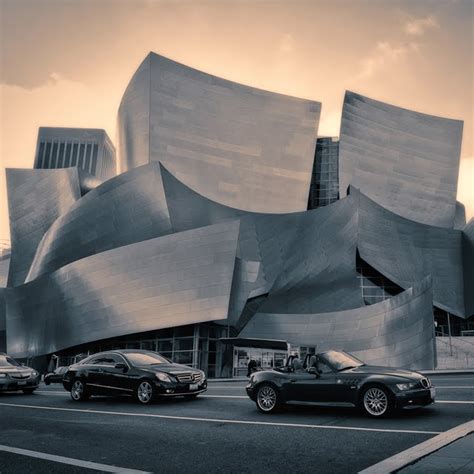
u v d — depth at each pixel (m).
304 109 54.03
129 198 40.44
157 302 32.44
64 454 7.20
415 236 47.78
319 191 54.66
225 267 31.69
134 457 6.94
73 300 35.41
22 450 7.49
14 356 38.91
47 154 147.75
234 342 32.56
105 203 41.19
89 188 49.50
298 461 6.45
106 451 7.37
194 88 51.09
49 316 37.03
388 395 9.51
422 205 54.47
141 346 33.59
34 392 18.52
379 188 53.81
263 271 40.34
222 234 32.38
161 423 9.91
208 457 6.85
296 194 51.44
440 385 15.62
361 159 54.19
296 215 43.88
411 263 45.34
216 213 42.12
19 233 51.81
